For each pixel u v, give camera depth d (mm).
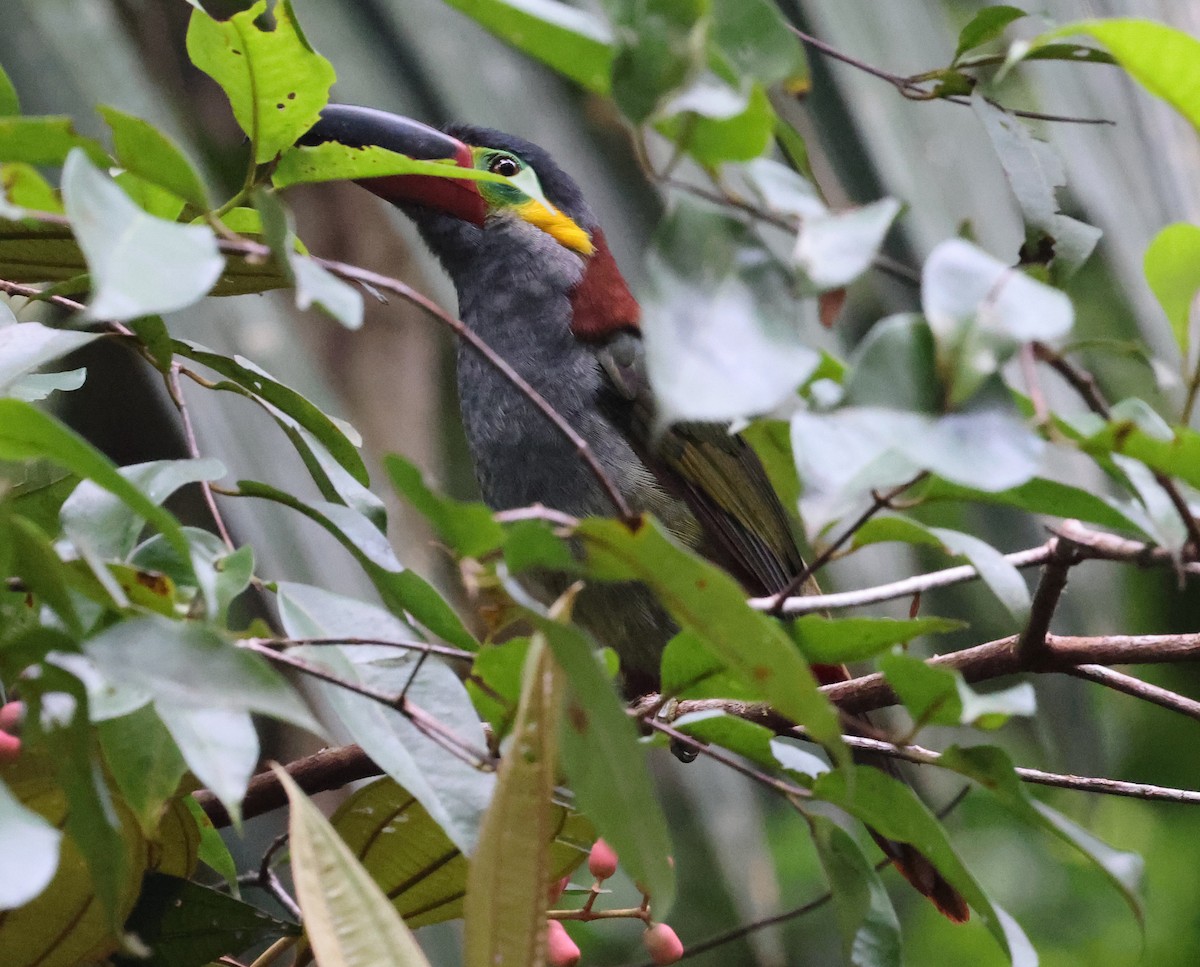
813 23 7109
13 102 3182
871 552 7418
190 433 4266
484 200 7379
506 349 7277
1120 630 7789
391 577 3707
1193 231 2902
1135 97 6590
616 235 7914
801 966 10359
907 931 11297
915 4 7250
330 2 7762
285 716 2713
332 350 8461
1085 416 2986
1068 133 6668
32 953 3555
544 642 2883
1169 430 2943
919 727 3119
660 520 7184
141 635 2744
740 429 3812
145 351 4328
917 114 7133
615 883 10148
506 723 3293
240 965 4277
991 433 2559
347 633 3529
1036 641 4316
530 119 7859
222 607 3170
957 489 3156
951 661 4457
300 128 3539
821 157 7074
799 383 2498
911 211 7012
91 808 2848
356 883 2986
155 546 3498
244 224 3896
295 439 4355
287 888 6734
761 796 11094
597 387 7164
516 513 2736
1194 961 10758
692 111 2650
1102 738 9016
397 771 3268
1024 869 11242
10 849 2248
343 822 3949
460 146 7285
